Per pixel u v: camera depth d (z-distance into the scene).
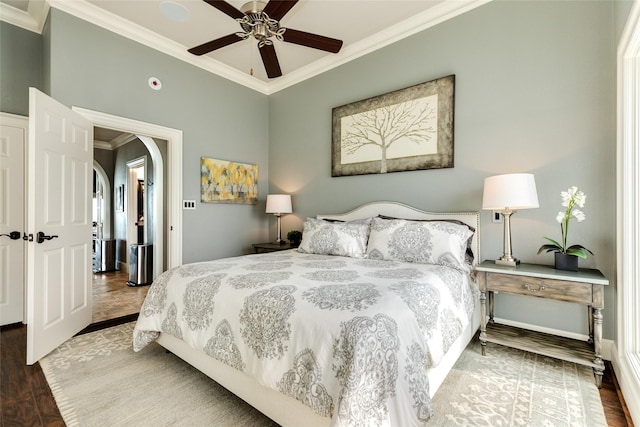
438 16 2.80
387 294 1.43
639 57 1.72
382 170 3.21
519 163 2.42
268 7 1.97
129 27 2.95
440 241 2.28
